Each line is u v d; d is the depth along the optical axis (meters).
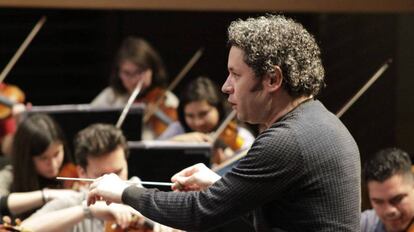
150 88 9.98
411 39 10.54
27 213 6.60
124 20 13.01
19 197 6.50
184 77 12.84
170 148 7.02
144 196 4.41
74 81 13.19
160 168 7.03
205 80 9.06
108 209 5.69
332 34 11.02
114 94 9.93
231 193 4.25
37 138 6.87
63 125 8.12
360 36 10.83
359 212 4.42
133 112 8.28
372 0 8.72
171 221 4.34
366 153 10.31
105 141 6.12
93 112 8.19
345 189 4.31
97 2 8.82
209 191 4.31
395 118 10.48
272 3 8.77
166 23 12.91
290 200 4.30
